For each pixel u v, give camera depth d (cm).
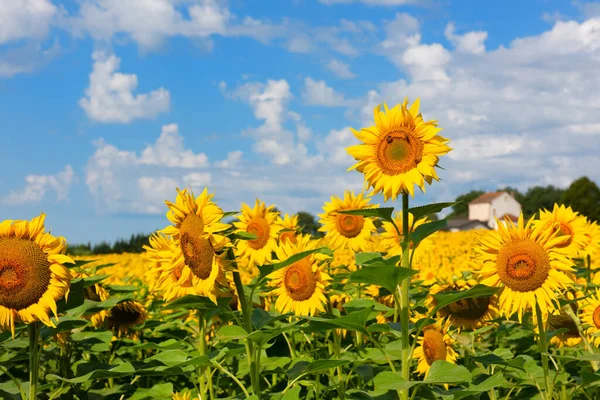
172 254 493
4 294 459
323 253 679
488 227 9506
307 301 649
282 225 901
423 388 508
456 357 643
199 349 604
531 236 524
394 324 566
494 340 789
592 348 600
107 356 773
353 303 636
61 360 683
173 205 477
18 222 472
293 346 732
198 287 469
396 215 929
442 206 475
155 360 517
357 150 531
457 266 1206
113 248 4591
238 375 602
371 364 648
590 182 6128
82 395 651
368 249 932
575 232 619
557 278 509
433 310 489
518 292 518
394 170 518
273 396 477
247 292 699
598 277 864
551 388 510
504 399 596
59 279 471
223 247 468
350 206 934
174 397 563
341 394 564
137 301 816
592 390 592
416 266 977
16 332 531
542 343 516
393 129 525
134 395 583
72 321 520
